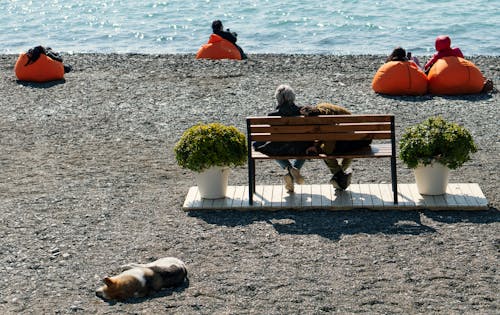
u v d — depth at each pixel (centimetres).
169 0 7081
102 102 2548
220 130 1612
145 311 1188
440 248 1377
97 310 1195
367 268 1309
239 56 3300
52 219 1555
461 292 1224
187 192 1700
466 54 4588
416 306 1185
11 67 3206
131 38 5384
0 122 2325
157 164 1906
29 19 6372
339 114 1625
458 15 5941
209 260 1355
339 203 1573
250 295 1229
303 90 2669
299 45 4888
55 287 1271
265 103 2491
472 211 1544
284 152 1599
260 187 1686
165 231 1484
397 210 1555
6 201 1662
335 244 1405
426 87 2619
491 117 2284
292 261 1341
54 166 1906
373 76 2891
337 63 3138
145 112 2411
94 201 1652
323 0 6806
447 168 1586
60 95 2666
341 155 1572
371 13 6091
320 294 1225
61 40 5406
